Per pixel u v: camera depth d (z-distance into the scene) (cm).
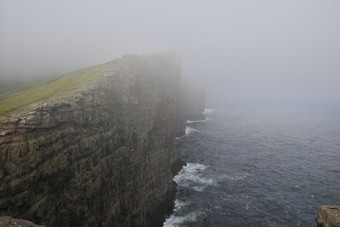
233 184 6556
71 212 2597
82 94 2969
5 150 2027
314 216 5050
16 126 2205
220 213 5116
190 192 6006
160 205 5125
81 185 2736
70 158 2634
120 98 3781
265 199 5744
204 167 7794
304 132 14775
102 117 3259
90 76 3706
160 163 5519
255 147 10612
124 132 3862
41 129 2353
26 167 2120
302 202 5644
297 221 4875
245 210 5247
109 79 3575
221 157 8919
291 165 8269
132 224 3994
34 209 2169
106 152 3331
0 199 1912
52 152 2406
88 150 2919
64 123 2634
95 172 3012
